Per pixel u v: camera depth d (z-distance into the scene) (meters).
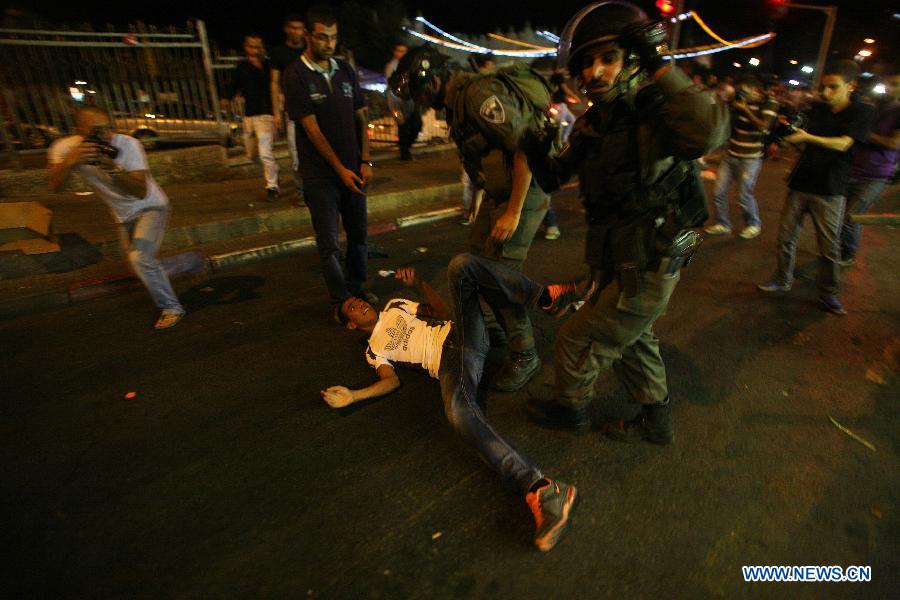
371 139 10.43
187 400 2.89
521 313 2.78
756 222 5.73
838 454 2.55
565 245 5.54
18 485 2.30
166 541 2.04
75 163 3.05
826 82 3.49
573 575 1.92
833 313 3.98
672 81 1.68
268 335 3.59
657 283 2.03
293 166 6.34
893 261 5.13
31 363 3.21
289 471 2.40
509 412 2.80
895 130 4.08
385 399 2.91
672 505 2.23
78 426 2.67
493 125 2.30
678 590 1.87
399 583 1.89
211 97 7.25
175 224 5.08
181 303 4.05
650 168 1.85
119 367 3.19
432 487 2.32
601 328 2.17
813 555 2.02
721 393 3.00
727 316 3.93
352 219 3.90
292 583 1.88
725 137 1.68
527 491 2.07
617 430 2.59
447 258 5.12
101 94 6.68
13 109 6.35
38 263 4.18
